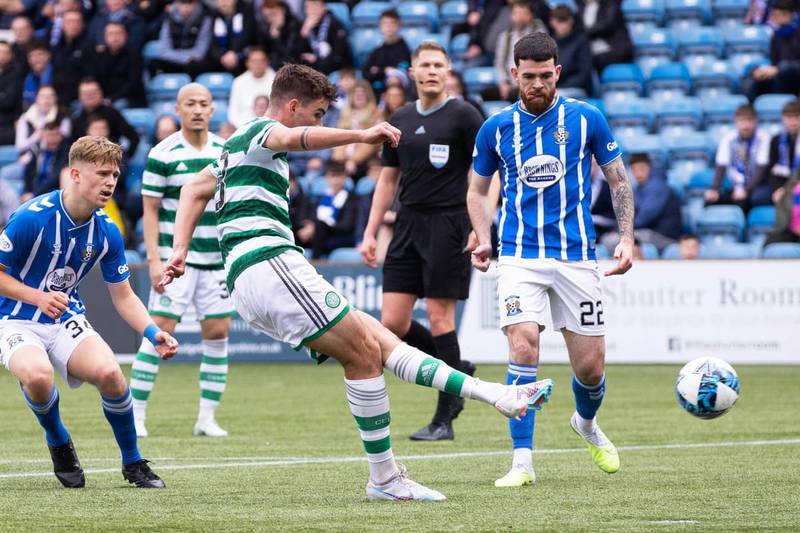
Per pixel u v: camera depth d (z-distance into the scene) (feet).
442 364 50.88
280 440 80.33
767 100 163.84
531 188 59.52
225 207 51.90
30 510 50.55
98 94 155.43
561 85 164.45
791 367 132.05
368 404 51.88
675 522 46.73
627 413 94.58
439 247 79.25
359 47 177.68
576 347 60.08
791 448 73.51
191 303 85.51
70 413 96.89
